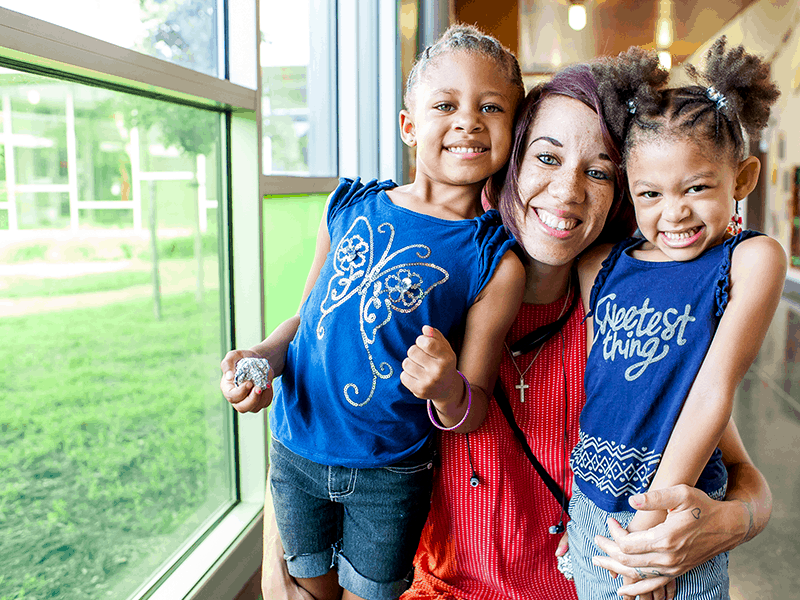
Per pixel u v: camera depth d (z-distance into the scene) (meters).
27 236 1.21
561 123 0.88
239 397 0.88
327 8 2.72
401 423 0.95
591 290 0.95
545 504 1.07
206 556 1.50
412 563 1.01
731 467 0.97
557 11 3.54
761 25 3.33
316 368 0.97
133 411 1.47
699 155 0.78
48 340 1.27
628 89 0.84
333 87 2.82
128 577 1.41
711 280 0.81
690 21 3.48
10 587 1.20
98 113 1.31
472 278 0.93
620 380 0.85
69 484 1.31
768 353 3.27
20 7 0.89
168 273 1.55
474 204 1.02
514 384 1.03
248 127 1.57
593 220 0.90
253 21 1.52
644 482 0.82
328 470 0.96
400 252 0.94
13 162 1.16
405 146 2.97
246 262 1.63
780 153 3.29
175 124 1.49
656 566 0.74
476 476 1.04
